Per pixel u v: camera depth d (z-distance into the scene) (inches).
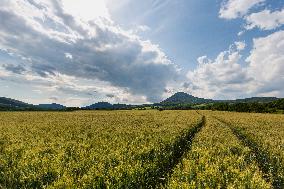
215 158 569.3
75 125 1444.4
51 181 444.5
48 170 462.6
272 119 2091.5
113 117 2220.7
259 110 4210.1
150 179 521.3
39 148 660.1
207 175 431.2
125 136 965.8
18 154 636.7
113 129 1232.2
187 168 462.6
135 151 640.4
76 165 500.7
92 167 468.1
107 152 644.1
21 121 1774.1
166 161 681.6
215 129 1237.7
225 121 1851.6
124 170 474.3
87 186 405.1
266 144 854.5
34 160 516.1
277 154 714.2
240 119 1990.7
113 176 446.0
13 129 1230.3
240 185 393.4
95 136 962.7
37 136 957.2
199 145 769.6
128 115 2556.6
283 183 566.3
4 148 709.3
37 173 450.6
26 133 1065.5
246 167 516.4
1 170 498.0
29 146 720.3
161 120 1809.8
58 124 1509.6
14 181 440.8
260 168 682.2
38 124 1507.1
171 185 398.3
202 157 547.8
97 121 1750.7
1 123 1589.6
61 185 392.8
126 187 449.1
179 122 1610.5
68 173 452.4
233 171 457.7
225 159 550.9
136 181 479.5
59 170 458.3
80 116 2410.2
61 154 579.2
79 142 826.8
